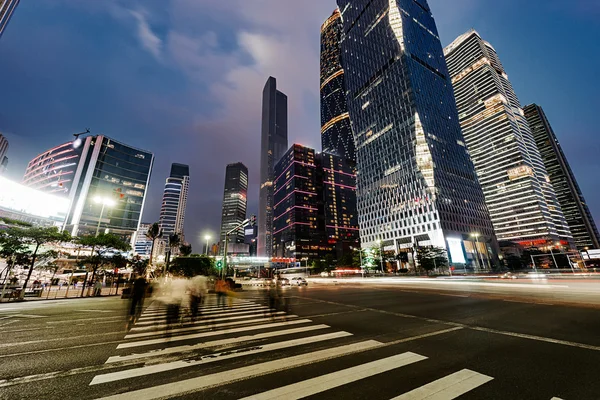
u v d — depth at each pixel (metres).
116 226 97.88
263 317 10.67
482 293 19.33
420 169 88.81
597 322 8.61
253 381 4.37
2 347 6.72
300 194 175.50
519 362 5.18
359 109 120.75
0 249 24.11
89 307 15.30
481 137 151.50
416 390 4.00
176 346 6.57
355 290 26.39
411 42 108.06
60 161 102.12
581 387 4.03
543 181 142.25
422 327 8.55
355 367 4.98
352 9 135.88
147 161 113.88
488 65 155.75
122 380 4.49
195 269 56.38
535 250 112.62
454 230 83.12
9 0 31.27
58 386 4.29
